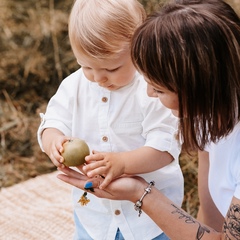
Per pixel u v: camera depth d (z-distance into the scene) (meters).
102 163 1.29
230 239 1.24
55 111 1.48
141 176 1.44
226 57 1.13
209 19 1.13
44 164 2.71
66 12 3.36
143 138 1.43
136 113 1.41
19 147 2.80
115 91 1.40
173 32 1.12
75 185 1.34
